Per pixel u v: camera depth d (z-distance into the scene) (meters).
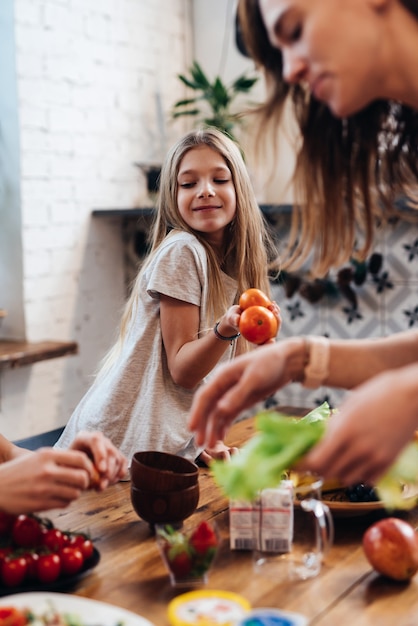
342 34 0.92
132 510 1.46
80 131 3.54
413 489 1.44
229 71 4.01
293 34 0.95
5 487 1.16
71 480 1.17
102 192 3.69
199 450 1.87
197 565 1.12
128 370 1.96
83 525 1.38
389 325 3.41
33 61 3.29
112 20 3.65
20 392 3.33
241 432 2.06
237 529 1.27
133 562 1.22
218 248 2.14
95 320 3.72
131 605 1.08
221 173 2.05
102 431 1.95
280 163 3.65
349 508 1.34
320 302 3.55
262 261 2.17
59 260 3.50
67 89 3.46
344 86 0.95
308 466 0.85
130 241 3.90
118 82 3.72
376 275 3.40
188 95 4.14
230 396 1.07
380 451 0.83
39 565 1.10
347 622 1.03
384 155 1.18
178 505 1.31
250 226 2.14
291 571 1.17
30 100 3.29
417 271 3.31
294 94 1.11
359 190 1.17
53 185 3.43
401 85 0.97
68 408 3.58
